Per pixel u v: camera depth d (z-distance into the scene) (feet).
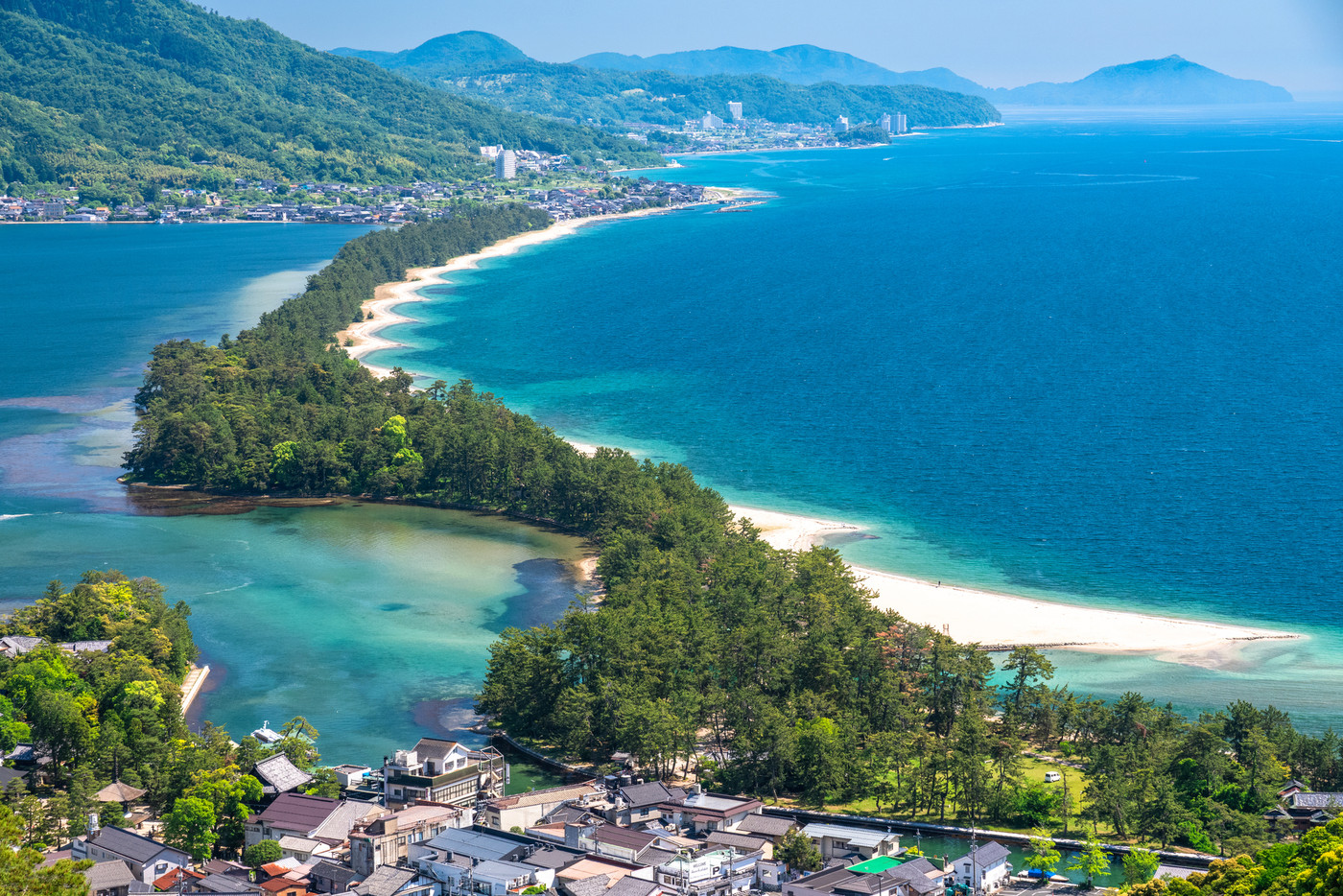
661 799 584.40
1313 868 460.55
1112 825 590.96
